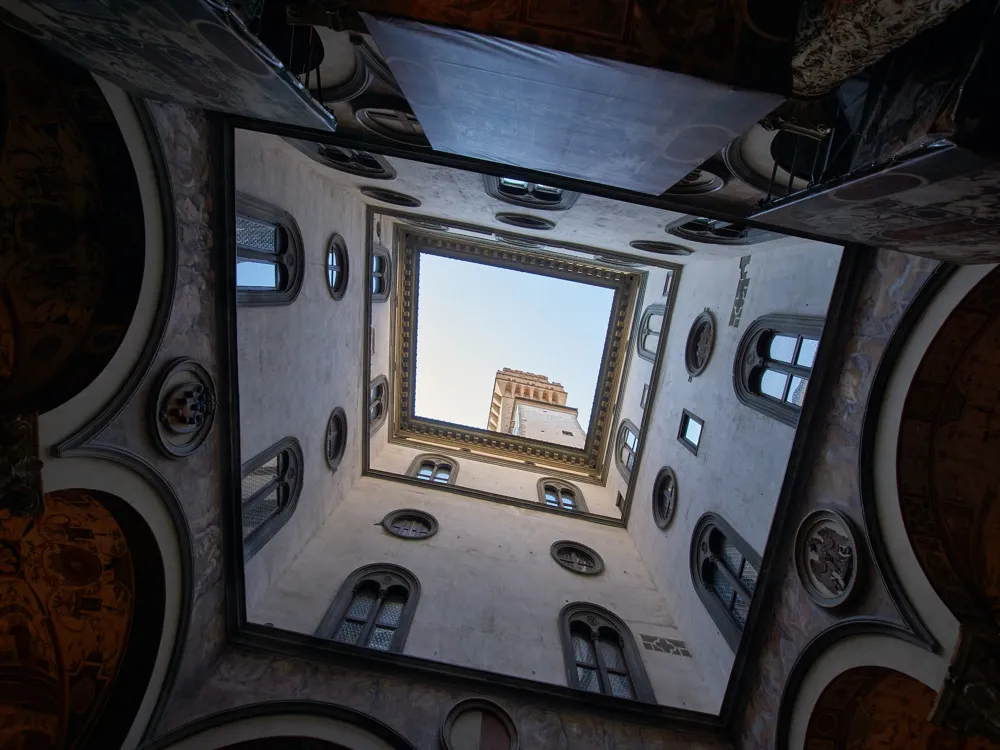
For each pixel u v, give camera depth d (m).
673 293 14.74
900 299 6.70
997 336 6.04
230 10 3.42
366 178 10.91
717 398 11.19
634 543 14.59
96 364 5.61
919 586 6.12
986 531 6.39
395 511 13.59
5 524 6.29
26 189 5.37
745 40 3.57
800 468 7.92
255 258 8.66
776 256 9.87
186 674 7.33
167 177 6.03
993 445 6.47
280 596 9.79
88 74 4.87
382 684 8.03
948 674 5.35
